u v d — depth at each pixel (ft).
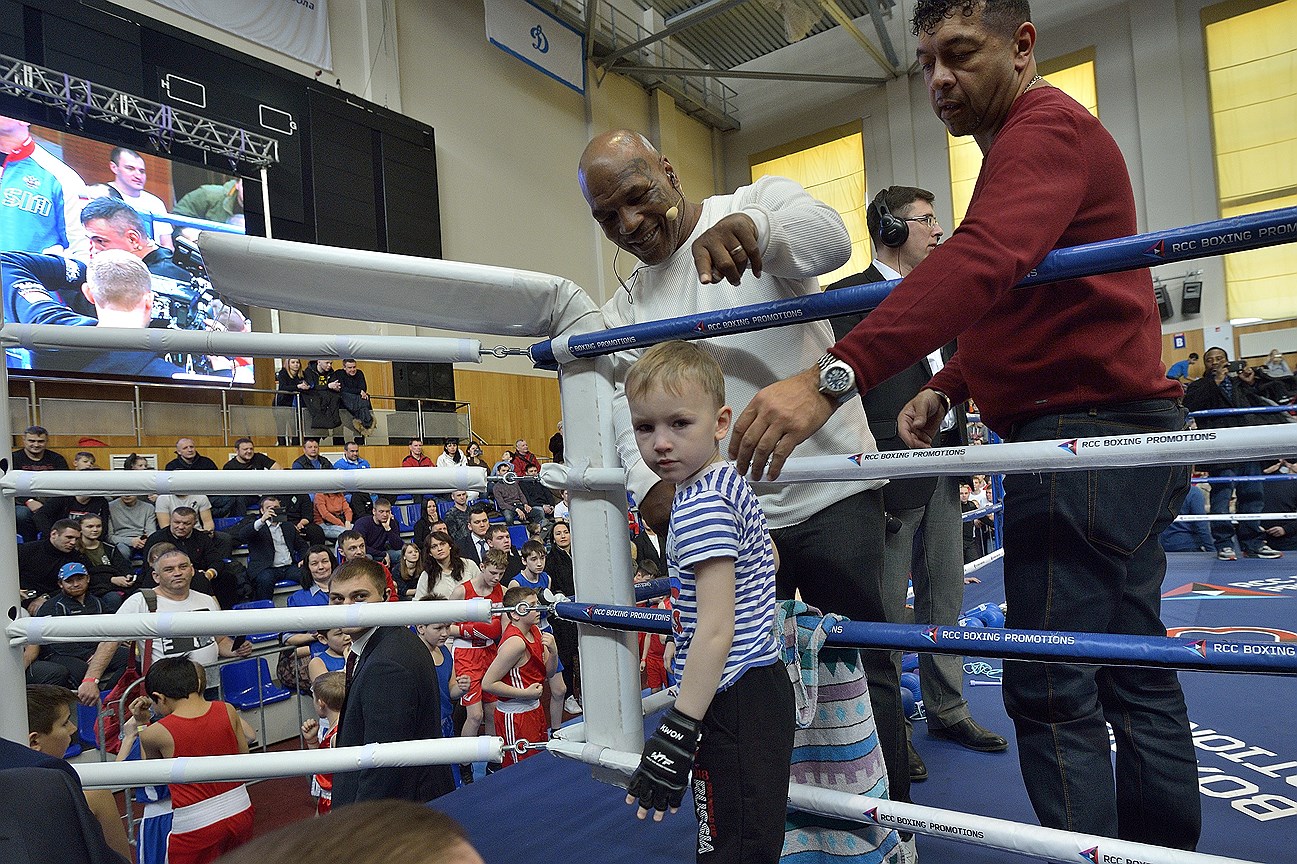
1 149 17.89
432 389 28.07
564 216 34.37
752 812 3.06
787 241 3.92
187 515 15.83
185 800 7.76
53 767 2.02
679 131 40.96
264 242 4.13
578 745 4.54
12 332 4.50
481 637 11.50
